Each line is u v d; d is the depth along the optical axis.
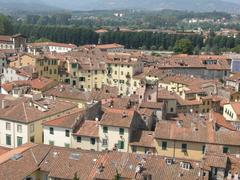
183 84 184.38
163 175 76.88
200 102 151.25
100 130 103.06
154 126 116.25
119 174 76.56
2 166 78.75
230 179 77.19
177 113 137.00
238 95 167.88
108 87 167.88
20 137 111.12
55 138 107.12
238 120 129.62
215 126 104.19
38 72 195.50
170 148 99.00
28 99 125.00
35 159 82.75
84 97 147.50
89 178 77.06
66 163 81.50
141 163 79.50
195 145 97.75
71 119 108.00
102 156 83.31
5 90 153.38
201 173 76.56
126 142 101.31
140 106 123.12
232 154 90.69
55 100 131.75
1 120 112.81
